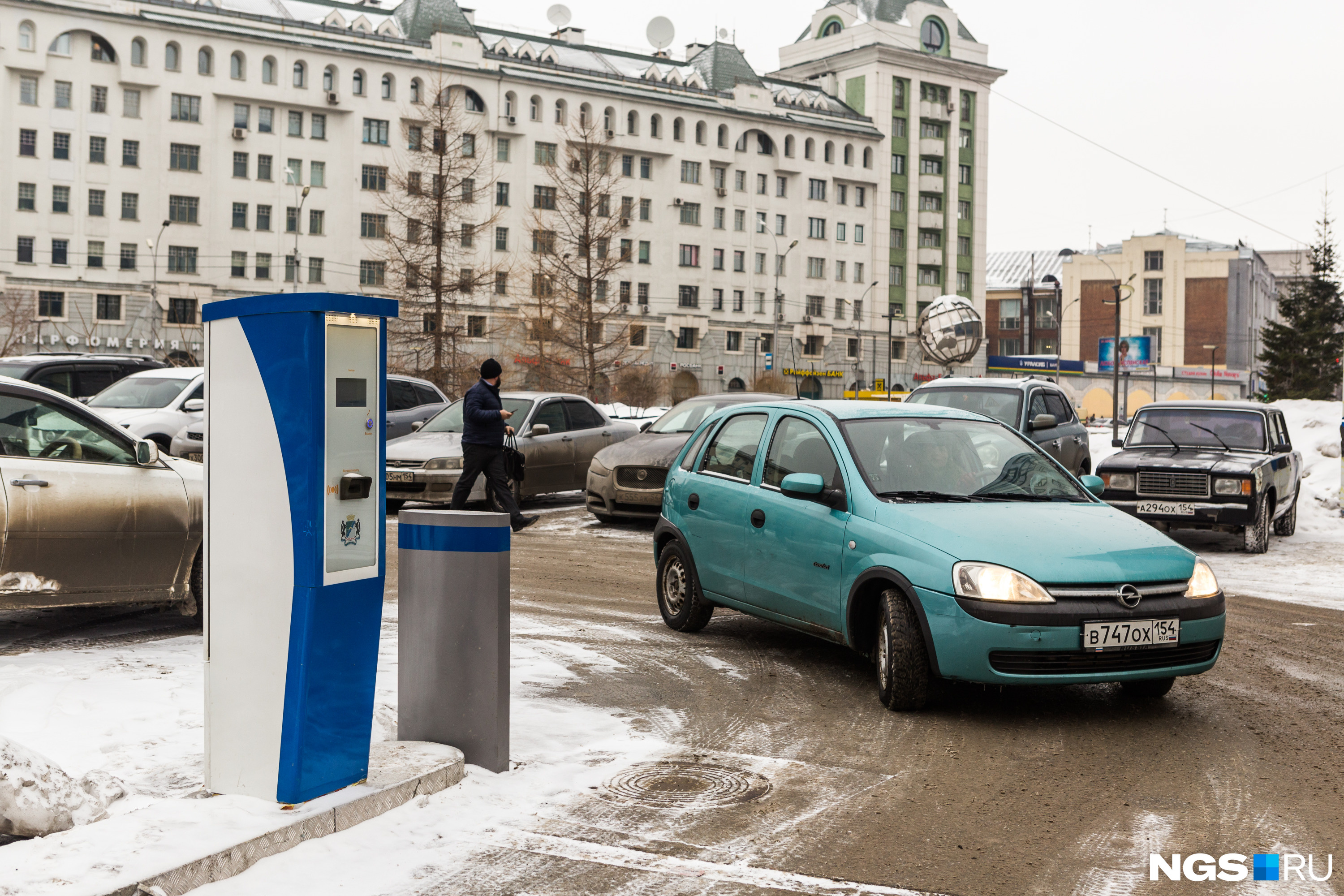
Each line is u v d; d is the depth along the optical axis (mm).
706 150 85125
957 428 7180
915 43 93812
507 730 4844
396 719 5453
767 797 4594
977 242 97938
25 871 3381
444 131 44562
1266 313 125688
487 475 13312
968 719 5887
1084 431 15812
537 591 9805
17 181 64500
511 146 77438
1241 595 10500
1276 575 11875
